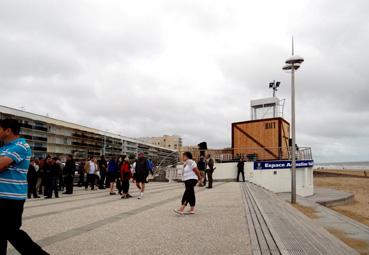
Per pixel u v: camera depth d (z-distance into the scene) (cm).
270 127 2691
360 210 1773
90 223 796
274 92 3158
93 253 529
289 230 703
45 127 8756
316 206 1452
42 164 1772
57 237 642
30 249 434
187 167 952
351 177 6731
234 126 2894
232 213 948
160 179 3041
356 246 730
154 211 1008
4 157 408
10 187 417
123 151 13100
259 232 674
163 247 564
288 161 2473
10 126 435
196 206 1113
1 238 411
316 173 7925
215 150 2878
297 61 1551
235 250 542
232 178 2619
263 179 2445
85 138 10675
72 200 1392
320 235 673
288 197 1945
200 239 622
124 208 1083
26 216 910
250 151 2722
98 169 2231
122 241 608
